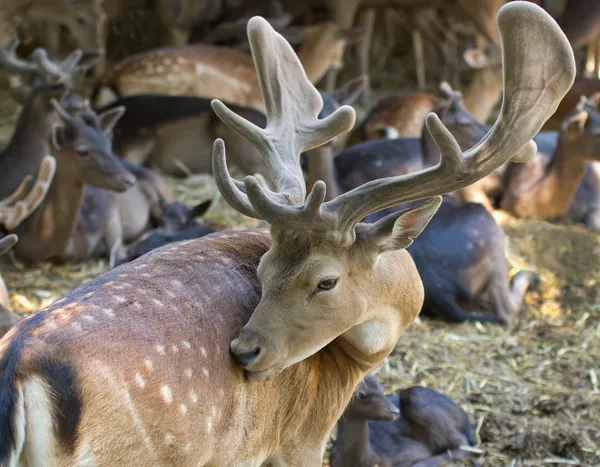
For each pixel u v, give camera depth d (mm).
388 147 9047
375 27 14328
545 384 6191
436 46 13359
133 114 9742
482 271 7137
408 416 5324
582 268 8047
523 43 3232
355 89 9969
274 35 4129
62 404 2805
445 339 6730
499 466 5227
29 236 7191
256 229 4109
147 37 13961
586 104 8477
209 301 3445
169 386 3098
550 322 7188
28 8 11039
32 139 7871
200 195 9391
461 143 8086
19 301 6648
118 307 3164
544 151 9344
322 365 3904
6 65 8242
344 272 3479
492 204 9117
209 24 12852
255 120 9734
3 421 2758
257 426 3580
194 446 3221
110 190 7070
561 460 5305
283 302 3410
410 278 3854
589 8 12141
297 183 3783
